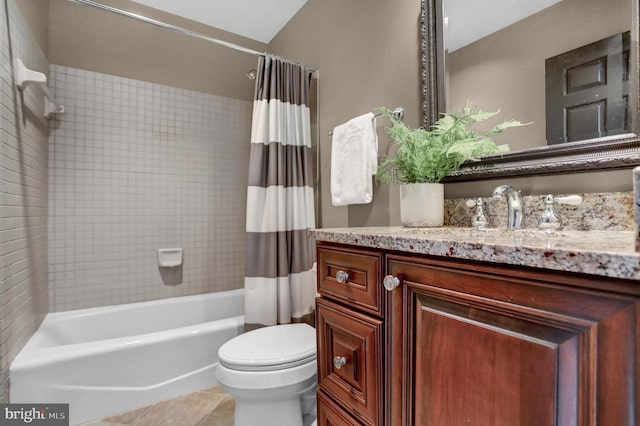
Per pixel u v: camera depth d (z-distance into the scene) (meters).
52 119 1.89
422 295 0.64
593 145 0.81
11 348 1.29
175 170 2.29
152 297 2.19
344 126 1.51
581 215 0.82
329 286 0.92
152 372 1.59
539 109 0.92
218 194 2.46
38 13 1.69
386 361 0.72
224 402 1.61
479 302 0.53
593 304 0.40
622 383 0.38
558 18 0.89
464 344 0.56
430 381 0.61
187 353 1.69
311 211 1.84
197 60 2.37
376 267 0.75
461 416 0.56
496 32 1.03
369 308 0.77
